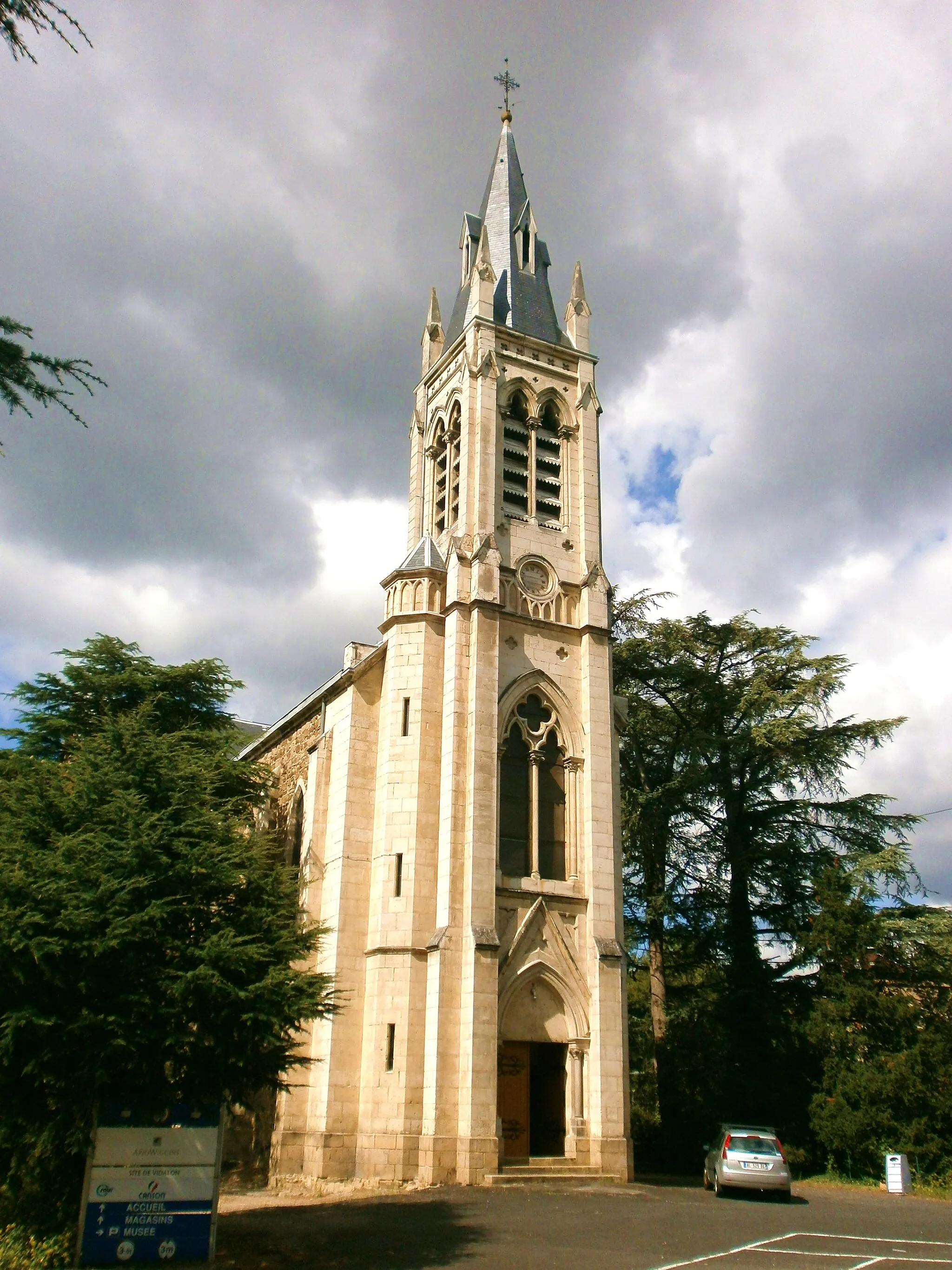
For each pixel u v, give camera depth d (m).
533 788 37.66
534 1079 35.88
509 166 50.69
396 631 38.22
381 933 34.81
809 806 48.31
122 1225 18.42
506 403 43.00
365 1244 20.75
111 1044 18.34
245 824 26.09
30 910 19.20
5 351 13.70
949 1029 37.84
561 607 40.72
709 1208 27.09
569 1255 19.47
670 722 52.19
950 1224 25.05
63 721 37.75
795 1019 42.47
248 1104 21.62
